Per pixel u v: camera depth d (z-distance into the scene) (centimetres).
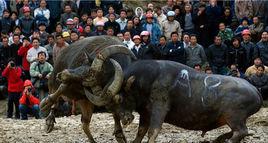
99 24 3266
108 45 1969
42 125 2586
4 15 3453
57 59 2061
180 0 3591
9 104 3014
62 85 1886
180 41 3123
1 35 3412
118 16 3534
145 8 4003
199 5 3528
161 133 2367
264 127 2519
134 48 3081
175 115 1853
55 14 3534
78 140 2244
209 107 1825
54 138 2289
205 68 3070
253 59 3228
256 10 3516
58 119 2731
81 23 3453
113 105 1848
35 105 2881
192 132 2386
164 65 1844
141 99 1845
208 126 1859
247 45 3238
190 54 3162
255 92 1836
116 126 1955
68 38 3100
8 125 2598
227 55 3216
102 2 3616
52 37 3206
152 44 3059
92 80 1853
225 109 1816
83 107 2061
